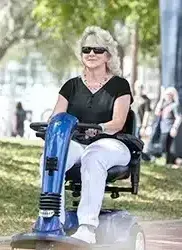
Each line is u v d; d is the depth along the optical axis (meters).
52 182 7.43
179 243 11.24
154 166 20.25
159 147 22.69
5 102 46.53
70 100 8.38
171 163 22.42
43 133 7.95
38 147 23.31
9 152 21.36
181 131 22.50
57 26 35.38
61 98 8.41
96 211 7.70
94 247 7.69
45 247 7.27
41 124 7.92
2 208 13.08
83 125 7.77
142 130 27.88
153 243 11.17
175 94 22.75
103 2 33.47
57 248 7.31
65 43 54.91
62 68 60.66
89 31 8.34
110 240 8.05
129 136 8.12
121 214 8.31
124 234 8.15
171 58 22.94
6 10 48.69
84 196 7.71
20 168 18.06
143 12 33.28
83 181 7.72
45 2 34.66
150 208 14.16
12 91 49.53
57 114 7.79
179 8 22.88
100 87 8.32
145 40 40.94
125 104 8.25
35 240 7.24
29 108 47.06
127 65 50.59
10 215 12.44
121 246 8.05
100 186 7.73
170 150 22.47
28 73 60.53
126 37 47.75
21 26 49.03
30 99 47.47
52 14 34.66
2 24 48.94
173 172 19.08
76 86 8.38
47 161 7.47
